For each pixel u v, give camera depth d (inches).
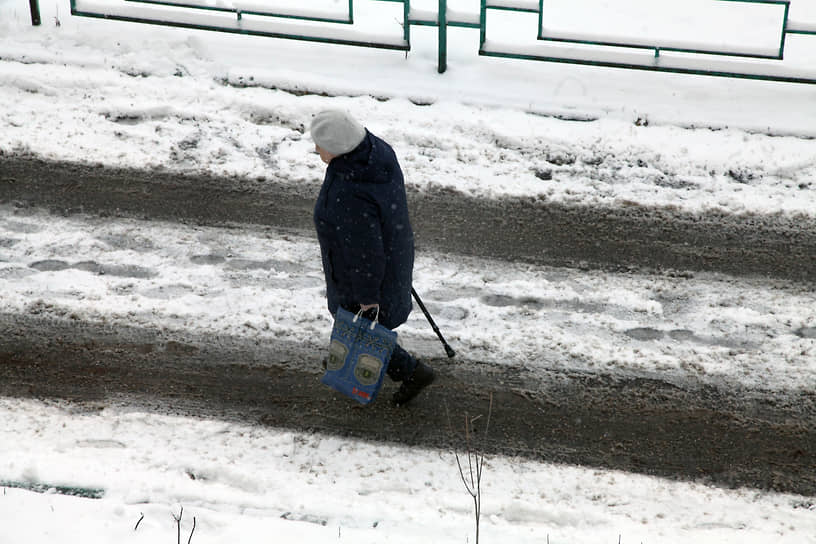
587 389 800.3
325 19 1238.3
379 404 780.6
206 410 770.8
